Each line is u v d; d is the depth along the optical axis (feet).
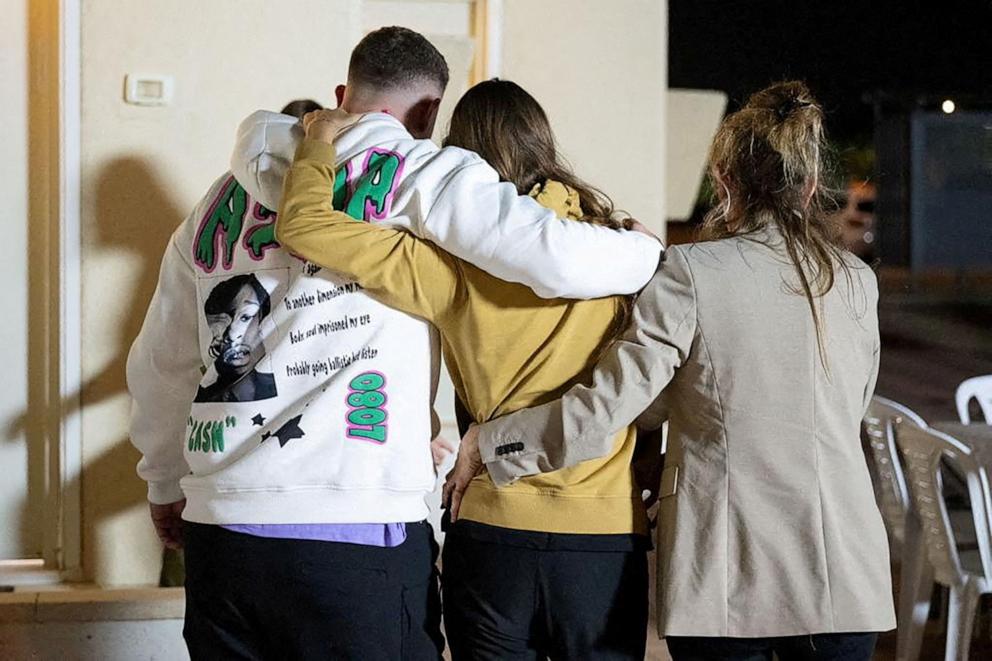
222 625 6.38
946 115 65.72
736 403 6.79
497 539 6.67
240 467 6.22
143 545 10.80
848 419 7.04
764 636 6.80
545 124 7.11
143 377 7.50
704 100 18.53
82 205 10.52
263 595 6.22
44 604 9.89
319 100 10.93
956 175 67.36
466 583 6.81
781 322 6.84
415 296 6.38
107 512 10.72
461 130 7.04
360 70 6.90
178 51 10.62
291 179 6.27
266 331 6.44
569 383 6.78
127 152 10.58
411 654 6.40
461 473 6.90
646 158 15.15
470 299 6.51
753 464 6.79
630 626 6.81
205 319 6.74
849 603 6.81
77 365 10.57
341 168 6.51
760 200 7.08
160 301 7.27
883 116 66.18
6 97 10.79
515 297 6.59
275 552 6.15
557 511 6.63
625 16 15.02
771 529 6.78
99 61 10.49
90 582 10.77
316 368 6.32
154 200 10.63
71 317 10.53
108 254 10.59
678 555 6.85
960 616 11.53
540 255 6.18
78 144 10.49
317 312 6.37
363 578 6.19
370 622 6.22
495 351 6.68
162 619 10.03
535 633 6.81
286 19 10.82
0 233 10.86
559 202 6.71
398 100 6.87
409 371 6.42
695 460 6.91
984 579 11.41
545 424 6.56
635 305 6.84
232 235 6.76
